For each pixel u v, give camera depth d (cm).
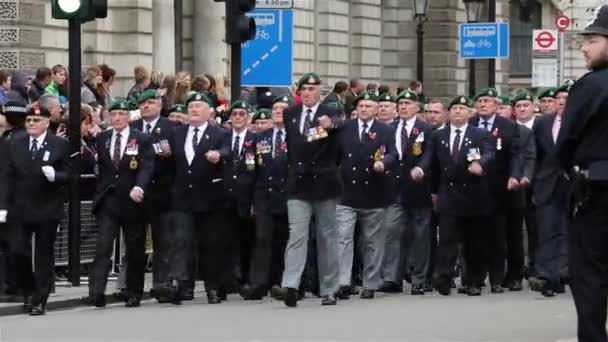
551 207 3023
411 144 3164
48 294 2709
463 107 3067
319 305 2873
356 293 3158
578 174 1825
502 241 3167
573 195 1830
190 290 3008
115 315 2698
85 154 3241
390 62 7569
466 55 5419
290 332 2416
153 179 2939
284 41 3653
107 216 2875
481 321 2572
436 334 2392
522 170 3142
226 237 2978
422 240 3178
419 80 5628
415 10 5638
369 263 3022
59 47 4447
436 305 2862
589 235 1817
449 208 3066
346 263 3023
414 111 3192
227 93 4997
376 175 2994
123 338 2348
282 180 3002
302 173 2806
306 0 6550
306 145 2798
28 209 2686
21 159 2689
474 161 3036
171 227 2959
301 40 6525
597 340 1819
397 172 3188
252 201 3019
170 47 5016
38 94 3466
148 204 2927
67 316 2683
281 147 2994
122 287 2980
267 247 3006
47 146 2702
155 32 4962
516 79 10294
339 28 6888
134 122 2975
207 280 2962
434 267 3303
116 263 3328
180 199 2947
